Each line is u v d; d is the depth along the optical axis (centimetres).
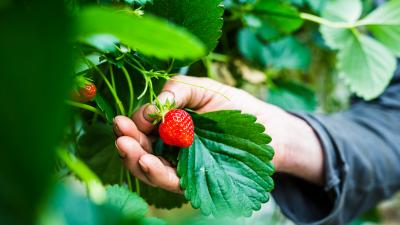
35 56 18
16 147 18
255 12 71
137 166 46
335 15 70
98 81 49
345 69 68
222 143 48
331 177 64
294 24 71
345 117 80
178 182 46
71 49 19
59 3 18
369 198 75
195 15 47
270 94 79
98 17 26
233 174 47
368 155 72
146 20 25
